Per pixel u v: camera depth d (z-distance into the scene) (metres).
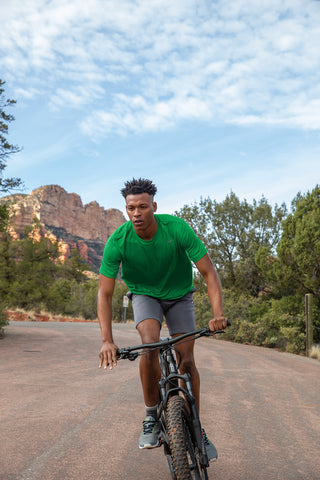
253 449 3.98
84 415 4.99
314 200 19.48
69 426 4.50
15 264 39.66
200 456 2.62
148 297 3.51
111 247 3.37
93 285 60.03
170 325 3.58
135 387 6.97
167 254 3.34
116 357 2.99
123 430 4.41
